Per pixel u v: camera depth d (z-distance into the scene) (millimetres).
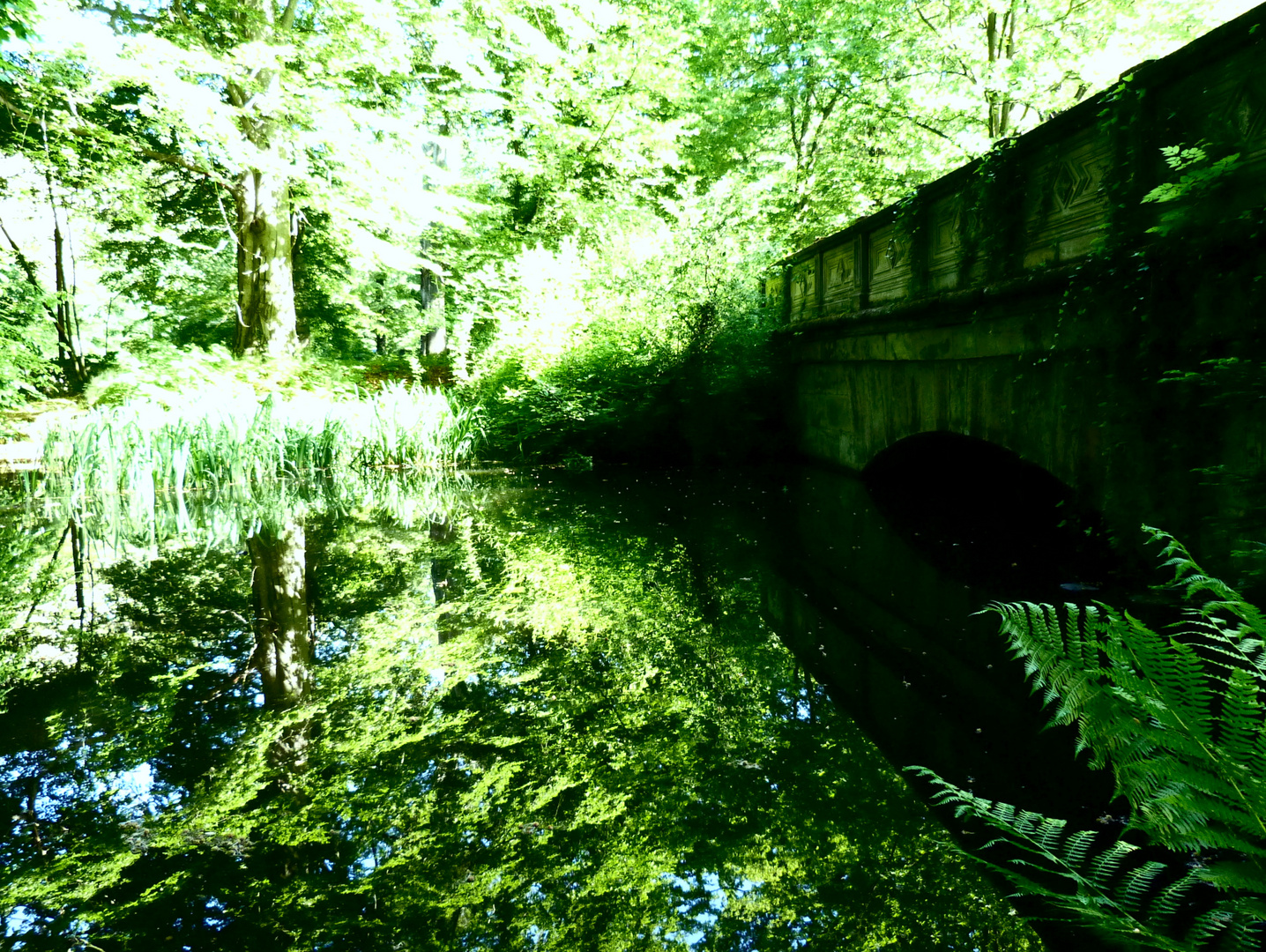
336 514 7961
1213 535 3535
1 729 2830
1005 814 1357
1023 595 4309
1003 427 5641
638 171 17031
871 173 15617
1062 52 12648
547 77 14883
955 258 6250
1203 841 1125
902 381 7633
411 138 12953
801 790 2318
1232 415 3439
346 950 1639
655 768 2461
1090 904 1227
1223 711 1143
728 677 3252
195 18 12680
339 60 12328
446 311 19984
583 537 6398
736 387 11312
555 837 2086
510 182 18078
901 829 2096
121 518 7863
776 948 1616
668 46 15336
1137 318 4051
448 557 5703
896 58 14031
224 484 10383
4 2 8141
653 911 1754
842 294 9000
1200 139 3652
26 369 13352
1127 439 4176
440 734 2727
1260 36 3293
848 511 7457
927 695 3039
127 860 2000
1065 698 1269
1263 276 3264
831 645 3637
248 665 3484
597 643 3713
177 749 2639
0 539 6887
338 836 2100
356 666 3436
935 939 1632
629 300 12195
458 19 12711
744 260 11500
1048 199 4977
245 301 14719
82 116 12570
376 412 11891
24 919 1773
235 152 11469
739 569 5168
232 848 2051
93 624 4172
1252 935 1378
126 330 23141
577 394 12156
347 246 14859
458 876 1896
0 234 18953
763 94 15227
